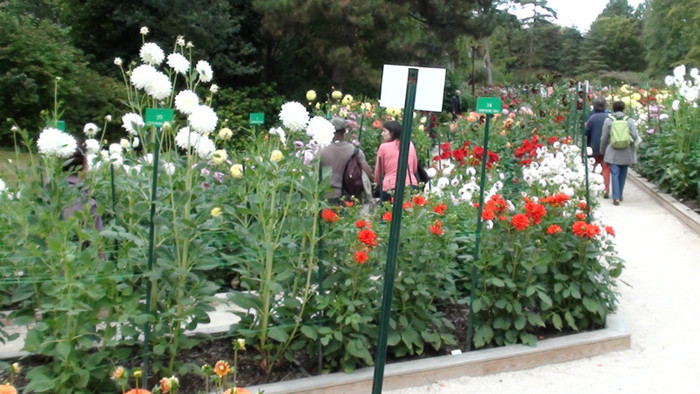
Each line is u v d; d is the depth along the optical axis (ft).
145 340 11.46
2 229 13.69
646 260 23.29
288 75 81.71
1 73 48.44
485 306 14.70
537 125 40.88
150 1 65.10
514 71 200.64
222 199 12.45
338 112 36.37
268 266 12.06
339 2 67.41
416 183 23.90
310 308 12.85
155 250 11.67
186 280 12.16
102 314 13.08
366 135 34.91
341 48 70.08
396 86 9.24
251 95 72.38
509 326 14.66
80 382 10.55
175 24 65.51
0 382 12.09
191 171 12.50
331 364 13.12
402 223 13.99
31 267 12.31
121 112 53.78
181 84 64.80
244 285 12.70
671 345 15.72
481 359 13.93
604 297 15.93
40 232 12.07
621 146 32.65
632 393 13.32
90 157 15.92
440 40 79.41
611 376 14.05
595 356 15.08
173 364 11.96
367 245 12.54
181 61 14.53
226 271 18.71
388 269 9.01
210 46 68.03
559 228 14.75
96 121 52.90
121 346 12.48
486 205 14.76
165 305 11.69
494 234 14.96
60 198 13.16
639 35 216.33
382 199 20.62
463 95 90.63
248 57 79.10
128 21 64.64
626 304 18.74
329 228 12.98
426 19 78.38
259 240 12.49
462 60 94.79
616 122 32.86
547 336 15.33
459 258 15.52
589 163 25.07
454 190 19.60
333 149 22.76
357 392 12.82
